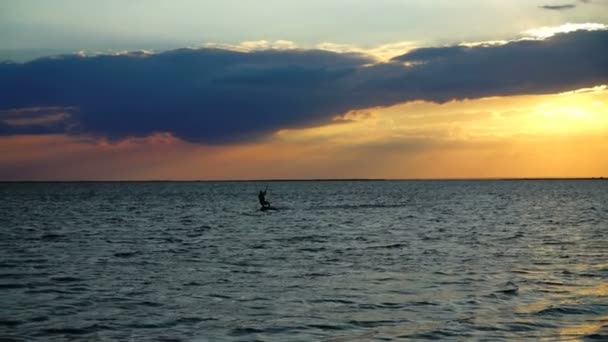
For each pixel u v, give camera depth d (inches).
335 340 760.3
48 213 3543.3
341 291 1055.0
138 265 1380.4
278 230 2317.9
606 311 893.2
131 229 2400.3
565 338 759.7
